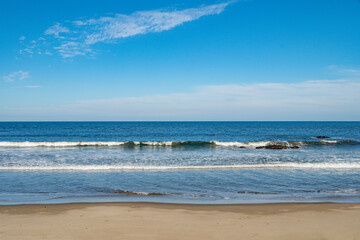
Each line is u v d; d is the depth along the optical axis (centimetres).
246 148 2475
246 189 1030
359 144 2828
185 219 676
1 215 703
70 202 846
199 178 1217
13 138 3872
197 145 2691
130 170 1408
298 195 947
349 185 1098
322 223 651
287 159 1780
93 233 577
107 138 3966
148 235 568
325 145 2773
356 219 682
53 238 549
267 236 568
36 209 760
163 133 5278
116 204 814
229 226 627
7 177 1228
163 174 1305
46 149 2353
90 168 1445
